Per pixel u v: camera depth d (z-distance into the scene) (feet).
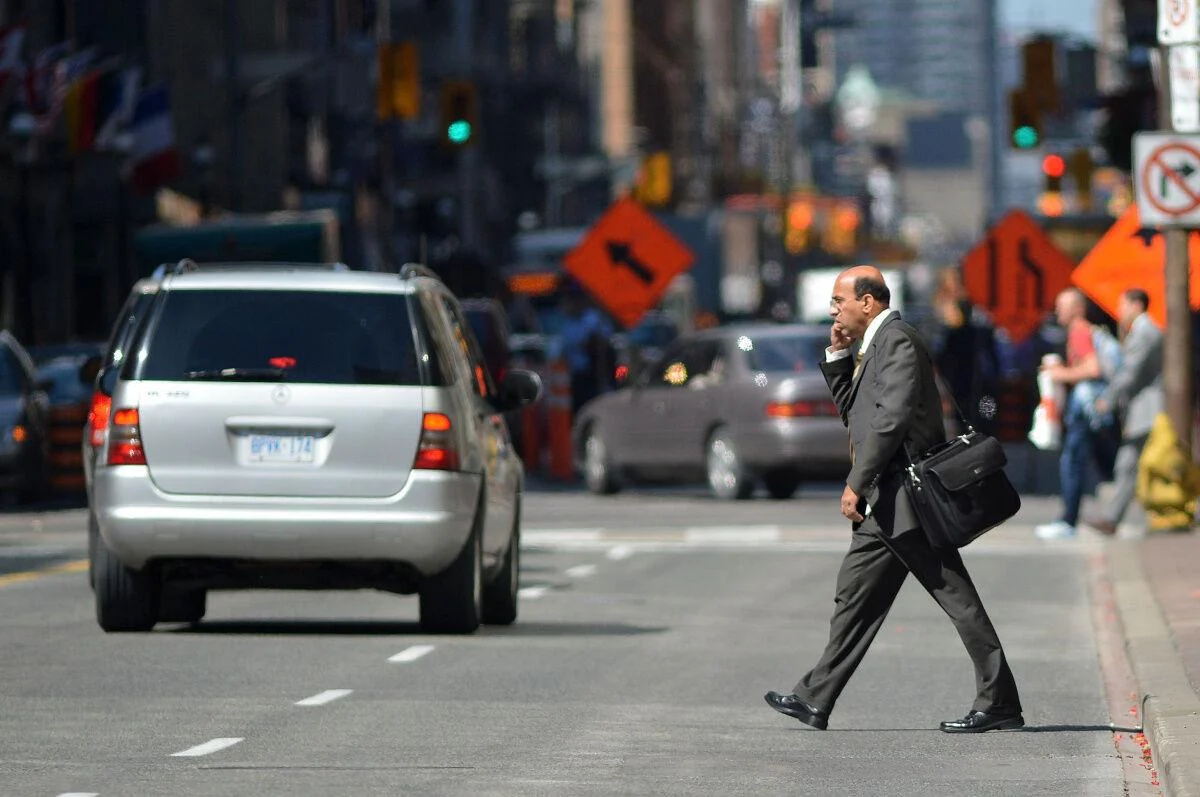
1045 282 318.65
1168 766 79.71
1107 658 124.98
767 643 130.52
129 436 126.00
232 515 125.08
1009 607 152.46
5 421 253.65
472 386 134.31
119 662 116.78
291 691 106.52
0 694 104.37
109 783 80.28
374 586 129.18
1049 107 361.71
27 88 356.79
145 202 463.42
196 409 125.80
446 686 109.29
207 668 114.83
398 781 81.51
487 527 133.28
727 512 243.40
